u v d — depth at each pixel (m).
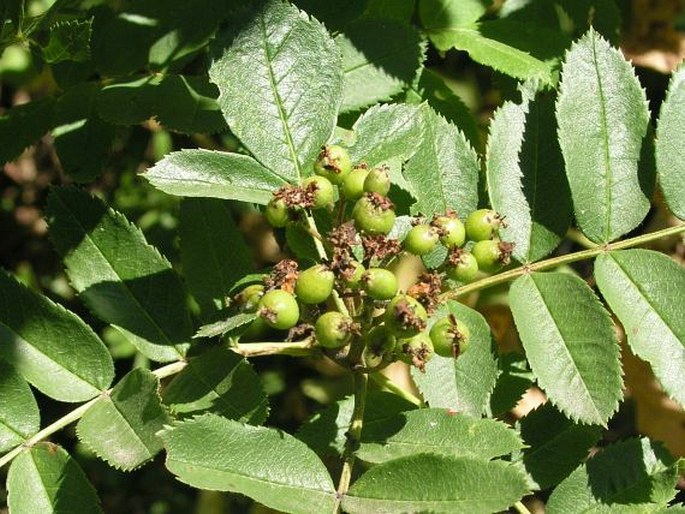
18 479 0.53
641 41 0.67
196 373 0.54
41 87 0.69
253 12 0.54
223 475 0.50
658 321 0.53
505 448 0.52
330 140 0.53
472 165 0.55
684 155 0.54
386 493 0.50
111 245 0.54
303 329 0.52
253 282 0.54
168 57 0.58
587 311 0.53
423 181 0.55
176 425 0.50
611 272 0.53
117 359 0.71
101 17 0.58
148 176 0.52
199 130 0.57
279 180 0.53
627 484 0.53
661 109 0.54
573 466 0.55
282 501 0.50
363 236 0.51
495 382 0.54
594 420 0.52
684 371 0.52
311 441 0.54
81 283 0.54
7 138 0.58
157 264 0.54
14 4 0.55
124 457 0.52
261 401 0.53
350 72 0.57
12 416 0.53
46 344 0.53
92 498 0.53
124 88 0.57
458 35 0.60
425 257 0.54
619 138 0.54
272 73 0.53
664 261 0.53
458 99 0.58
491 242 0.52
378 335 0.51
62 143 0.58
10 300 0.53
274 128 0.53
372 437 0.52
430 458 0.50
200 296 0.55
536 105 0.54
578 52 0.54
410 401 0.55
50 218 0.54
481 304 0.65
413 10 0.60
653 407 0.65
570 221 0.54
